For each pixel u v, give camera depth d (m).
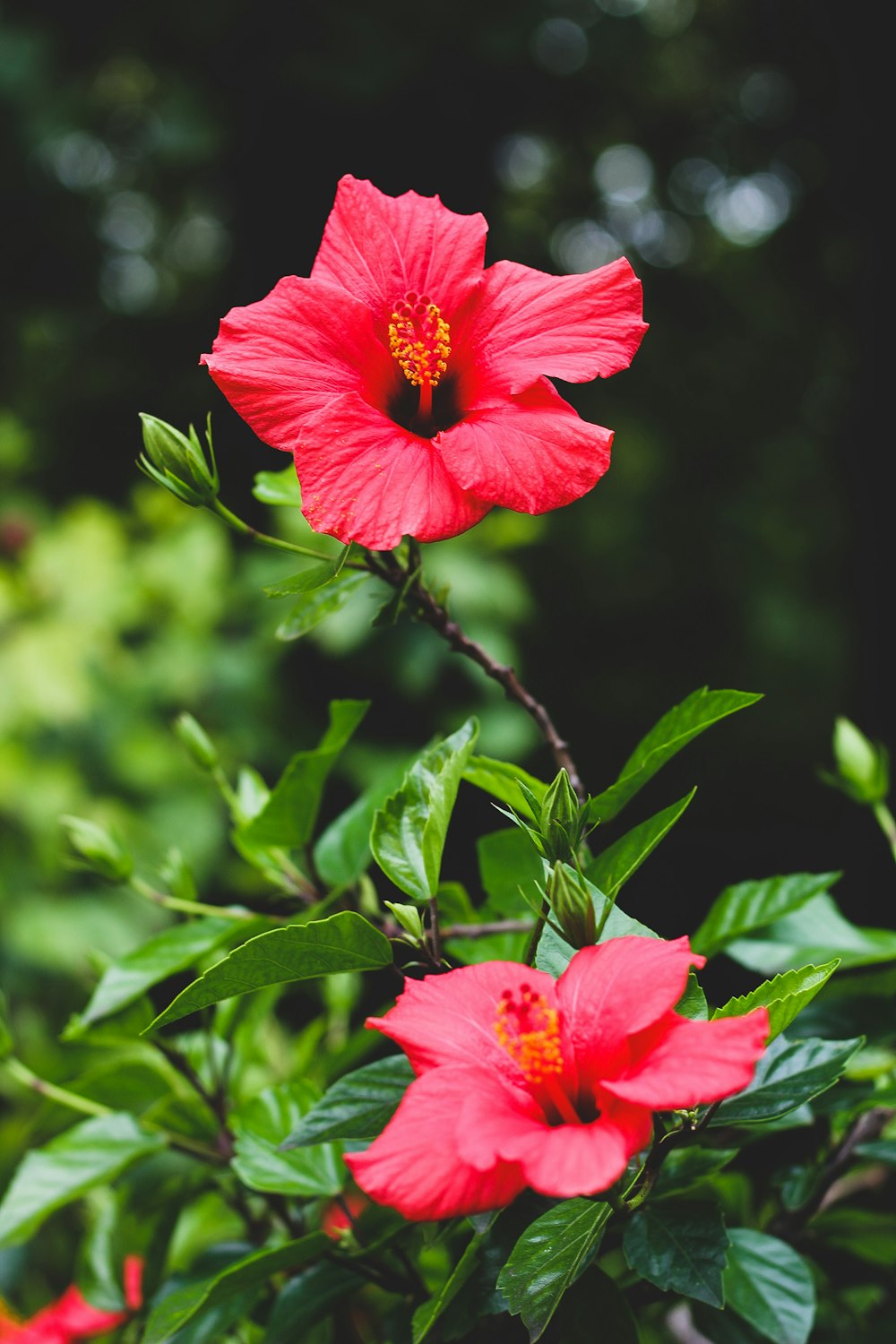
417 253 1.42
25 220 6.48
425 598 1.42
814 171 7.64
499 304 1.40
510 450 1.26
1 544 4.66
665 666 7.54
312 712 5.58
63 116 5.64
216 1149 1.71
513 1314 1.13
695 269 8.00
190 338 6.70
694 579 7.49
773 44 7.33
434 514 1.25
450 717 5.11
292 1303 1.40
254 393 1.29
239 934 1.58
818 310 7.95
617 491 7.21
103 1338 2.11
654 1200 1.21
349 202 1.42
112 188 6.64
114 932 4.35
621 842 1.27
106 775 4.65
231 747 4.94
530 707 1.46
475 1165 0.94
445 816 1.29
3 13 5.89
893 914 4.33
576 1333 1.21
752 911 1.58
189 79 6.07
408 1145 1.01
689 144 7.88
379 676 5.00
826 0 5.43
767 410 7.93
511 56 6.12
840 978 1.62
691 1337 1.84
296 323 1.34
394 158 6.49
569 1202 1.14
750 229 8.21
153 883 4.55
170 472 1.40
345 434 1.27
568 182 7.62
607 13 6.73
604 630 7.48
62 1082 1.84
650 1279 1.15
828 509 7.75
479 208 6.84
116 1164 1.65
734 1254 1.32
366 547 1.34
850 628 7.50
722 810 7.30
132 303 7.36
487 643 4.95
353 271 1.40
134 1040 1.69
